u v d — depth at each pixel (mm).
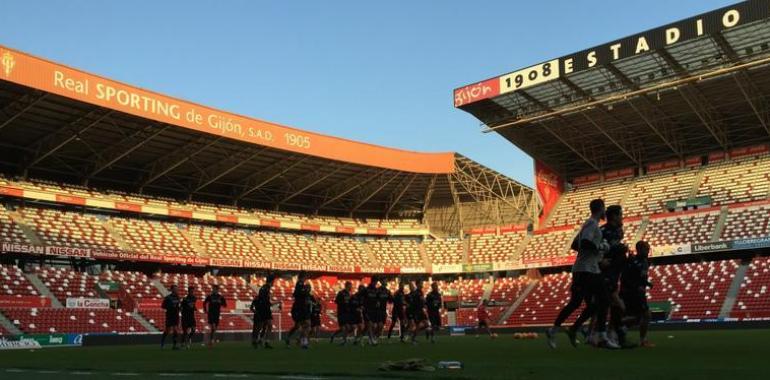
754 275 46094
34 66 32688
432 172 55906
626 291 13484
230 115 43062
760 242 46688
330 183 58188
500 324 54156
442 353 14094
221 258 51188
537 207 61875
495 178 60719
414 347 19281
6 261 42750
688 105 47906
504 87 46250
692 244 49656
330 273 59406
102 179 49375
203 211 53938
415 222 65562
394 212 65750
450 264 60469
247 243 56031
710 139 55125
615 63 42062
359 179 57375
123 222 50188
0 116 37312
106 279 44938
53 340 31906
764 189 51375
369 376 7781
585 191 61750
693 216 52938
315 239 61219
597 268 11477
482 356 11992
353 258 60469
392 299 25203
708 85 44312
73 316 39219
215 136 43188
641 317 13477
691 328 40000
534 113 49438
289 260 56094
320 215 62844
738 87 44562
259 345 23453
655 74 43406
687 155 57688
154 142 43906
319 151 48938
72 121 38656
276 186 56938
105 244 46219
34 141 42062
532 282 57781
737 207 51281
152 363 11977
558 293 54406
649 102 47469
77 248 43062
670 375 7102
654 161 59344
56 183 47156
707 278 47750
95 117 38375
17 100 34969
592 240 11250
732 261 48625
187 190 53094
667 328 40656
